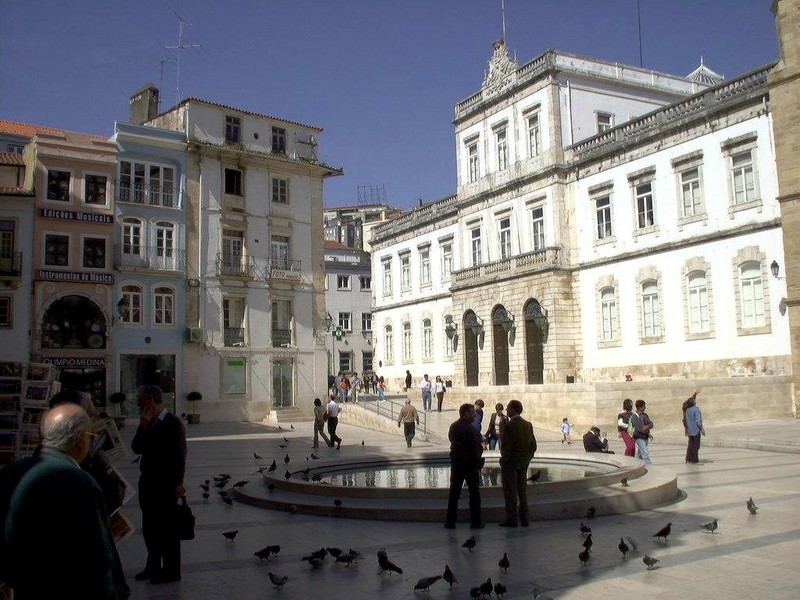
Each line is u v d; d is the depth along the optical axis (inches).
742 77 1234.0
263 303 1691.7
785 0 1149.7
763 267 1194.6
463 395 1425.9
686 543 366.0
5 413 504.1
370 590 300.4
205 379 1579.7
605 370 1491.1
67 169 1445.6
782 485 550.6
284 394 1704.0
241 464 820.0
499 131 1795.0
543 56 1641.2
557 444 989.2
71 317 1444.4
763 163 1197.7
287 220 1756.9
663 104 1771.7
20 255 1371.8
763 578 301.3
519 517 430.3
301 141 1804.9
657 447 917.2
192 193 1609.3
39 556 144.7
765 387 1124.5
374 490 486.6
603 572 317.7
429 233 2134.6
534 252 1624.0
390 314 2322.8
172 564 316.8
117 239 1497.3
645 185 1427.2
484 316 1796.3
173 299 1555.1
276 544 388.2
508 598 283.9
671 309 1355.8
